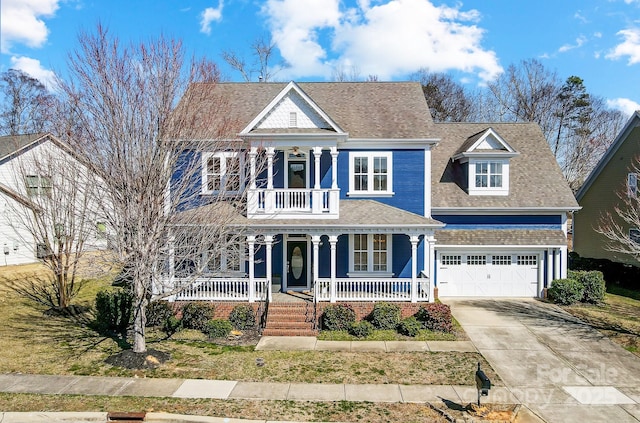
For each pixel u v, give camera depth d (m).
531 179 22.25
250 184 16.89
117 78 12.66
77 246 17.56
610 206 27.48
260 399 11.07
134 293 13.92
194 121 13.88
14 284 21.44
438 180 22.19
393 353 14.43
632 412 10.70
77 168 14.23
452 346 15.06
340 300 17.84
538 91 53.75
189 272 15.80
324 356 14.16
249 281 17.80
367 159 20.11
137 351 13.60
